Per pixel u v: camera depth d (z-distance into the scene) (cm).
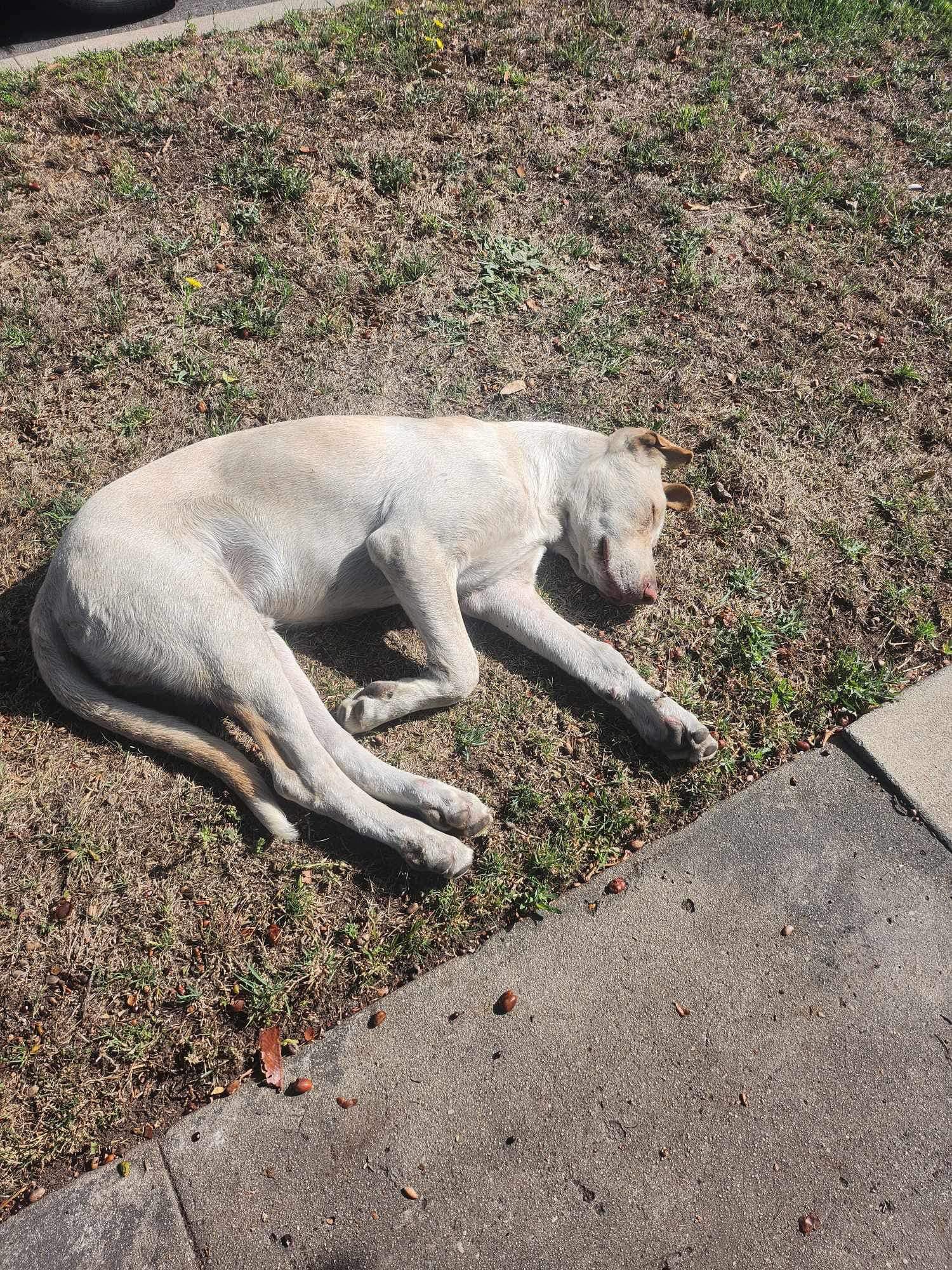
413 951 97
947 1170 87
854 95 203
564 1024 93
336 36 198
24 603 120
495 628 123
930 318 160
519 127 182
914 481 139
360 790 101
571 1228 83
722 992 95
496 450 118
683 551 129
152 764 107
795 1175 86
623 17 214
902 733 113
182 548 105
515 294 156
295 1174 85
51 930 96
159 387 140
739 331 156
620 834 106
